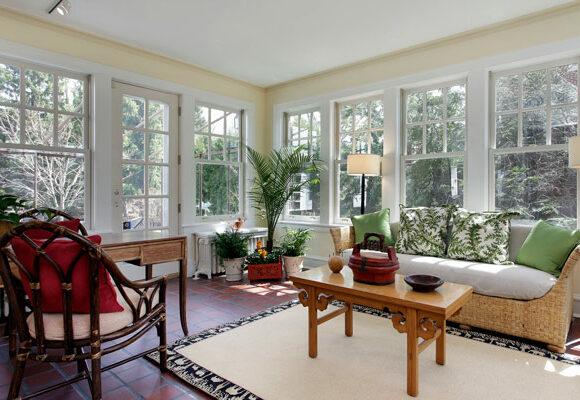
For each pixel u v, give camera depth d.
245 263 4.34
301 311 3.08
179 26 3.40
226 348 2.34
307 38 3.66
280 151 5.17
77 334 1.54
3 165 3.12
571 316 2.78
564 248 2.54
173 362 2.15
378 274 2.08
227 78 4.87
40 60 3.25
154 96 4.16
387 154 4.11
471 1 2.95
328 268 2.52
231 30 3.48
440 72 3.72
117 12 3.13
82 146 3.59
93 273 1.51
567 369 2.06
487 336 2.54
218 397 1.79
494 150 3.48
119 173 3.86
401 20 3.28
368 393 1.80
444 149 3.82
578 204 3.07
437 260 2.96
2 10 3.04
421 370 2.04
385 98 4.13
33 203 3.27
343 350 2.30
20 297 1.54
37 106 3.31
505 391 1.82
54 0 2.91
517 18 3.24
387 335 2.54
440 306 1.70
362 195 4.06
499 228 2.96
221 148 4.91
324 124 4.70
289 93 5.08
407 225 3.42
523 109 3.36
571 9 3.02
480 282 2.58
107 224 3.71
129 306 1.75
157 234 2.68
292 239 4.55
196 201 4.60
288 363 2.13
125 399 1.79
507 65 3.36
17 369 1.53
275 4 3.01
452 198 3.76
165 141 4.28
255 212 5.26
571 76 3.14
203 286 3.94
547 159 3.24
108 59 3.71
